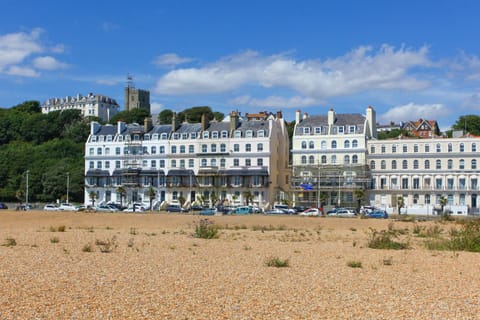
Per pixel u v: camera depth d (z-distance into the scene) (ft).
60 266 80.48
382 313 52.08
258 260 92.38
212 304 55.06
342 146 372.38
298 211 335.67
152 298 57.47
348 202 366.02
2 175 485.56
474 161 348.38
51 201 452.76
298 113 394.93
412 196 357.61
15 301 54.75
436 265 88.48
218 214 312.09
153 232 167.53
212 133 393.70
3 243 119.44
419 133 593.01
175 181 393.70
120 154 412.98
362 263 90.22
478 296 61.05
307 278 72.69
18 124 629.92
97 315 49.73
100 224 220.43
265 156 378.32
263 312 51.93
